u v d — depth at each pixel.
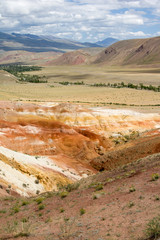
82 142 59.44
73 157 56.34
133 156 48.69
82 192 19.66
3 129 56.81
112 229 10.64
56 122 63.69
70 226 12.36
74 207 15.99
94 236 10.38
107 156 52.81
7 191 25.34
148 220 10.48
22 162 36.97
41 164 42.31
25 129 58.84
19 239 12.02
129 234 9.71
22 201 21.45
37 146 55.47
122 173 24.69
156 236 8.77
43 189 33.62
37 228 13.50
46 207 17.72
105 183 21.09
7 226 14.76
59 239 10.95
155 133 62.81
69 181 41.56
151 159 27.73
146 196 13.98
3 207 20.05
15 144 53.91
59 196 20.06
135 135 66.94
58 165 48.25
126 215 11.93
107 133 69.19
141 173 20.42
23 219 15.59
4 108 67.25
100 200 15.94
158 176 17.28
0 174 28.27
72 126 70.12
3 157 33.75
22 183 30.47
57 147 57.69
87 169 51.12
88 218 13.05
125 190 16.50
